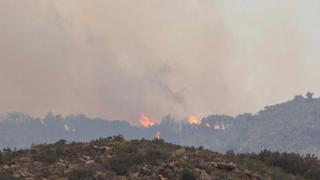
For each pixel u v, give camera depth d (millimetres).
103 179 63562
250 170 73875
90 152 74125
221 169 70750
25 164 69500
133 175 65625
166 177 65250
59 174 64875
